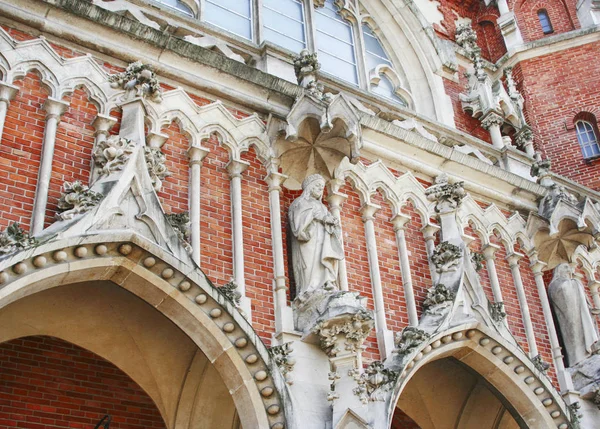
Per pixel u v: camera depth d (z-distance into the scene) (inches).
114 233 341.1
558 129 765.9
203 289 358.3
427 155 528.1
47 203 357.7
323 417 367.9
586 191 646.5
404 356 413.4
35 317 388.2
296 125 438.6
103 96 401.4
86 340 403.9
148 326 402.0
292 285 420.2
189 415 410.3
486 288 510.9
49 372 429.7
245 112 458.0
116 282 354.3
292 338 389.1
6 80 374.9
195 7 582.9
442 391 492.1
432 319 442.6
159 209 362.9
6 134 364.8
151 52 434.0
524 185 562.9
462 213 525.0
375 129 503.2
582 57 799.7
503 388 460.8
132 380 447.2
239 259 402.6
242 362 360.8
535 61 808.3
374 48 692.1
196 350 404.8
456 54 746.8
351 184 483.5
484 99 675.4
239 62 454.9
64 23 410.3
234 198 421.7
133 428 443.8
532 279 542.0
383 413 370.3
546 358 509.7
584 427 477.1
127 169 361.7
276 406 359.3
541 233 551.5
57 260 328.8
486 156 605.0
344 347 378.9
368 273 457.7
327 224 422.6
